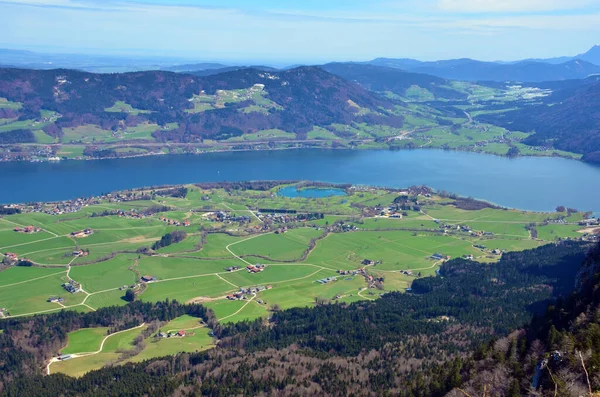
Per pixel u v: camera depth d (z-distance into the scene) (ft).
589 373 420.77
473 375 552.41
